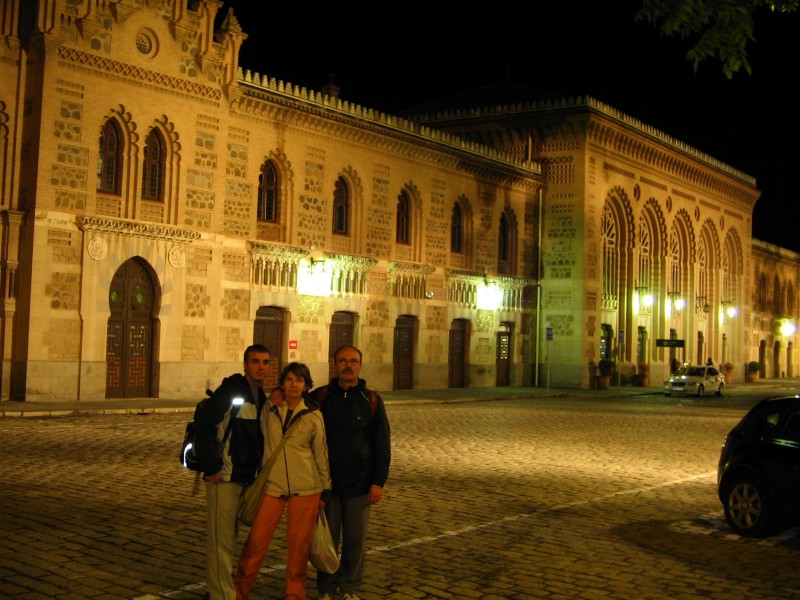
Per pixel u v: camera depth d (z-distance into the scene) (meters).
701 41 8.23
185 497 12.43
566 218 47.34
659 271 55.41
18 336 26.30
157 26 29.17
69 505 11.55
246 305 32.34
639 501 13.63
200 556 9.27
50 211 26.44
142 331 29.16
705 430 25.72
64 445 17.33
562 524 11.66
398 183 39.28
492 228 44.97
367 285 37.56
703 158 58.91
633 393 45.03
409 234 40.44
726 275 66.44
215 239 30.98
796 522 10.82
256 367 7.58
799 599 8.52
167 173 29.67
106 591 7.94
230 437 7.40
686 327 59.56
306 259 34.62
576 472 16.47
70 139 26.92
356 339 37.16
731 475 11.59
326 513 7.73
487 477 15.45
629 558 9.91
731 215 65.44
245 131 32.41
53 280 26.55
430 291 41.00
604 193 48.81
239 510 7.33
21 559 8.85
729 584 8.98
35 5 26.23
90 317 27.25
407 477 15.10
